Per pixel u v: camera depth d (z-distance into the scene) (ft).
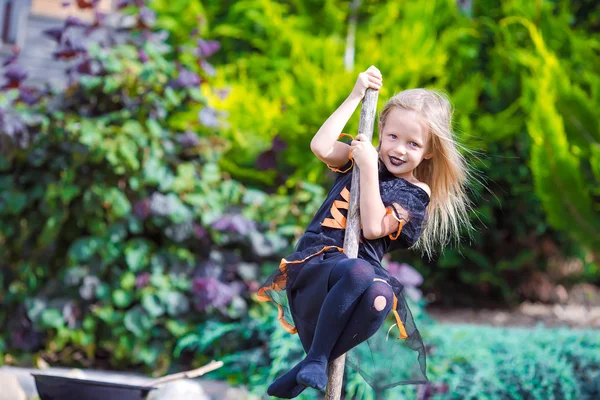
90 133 17.90
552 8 27.50
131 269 17.92
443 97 9.77
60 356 18.40
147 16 19.43
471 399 15.33
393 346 10.39
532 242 27.68
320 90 23.94
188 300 17.84
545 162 21.62
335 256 9.18
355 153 9.24
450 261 27.27
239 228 17.72
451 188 10.09
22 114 18.79
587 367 16.58
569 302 28.94
